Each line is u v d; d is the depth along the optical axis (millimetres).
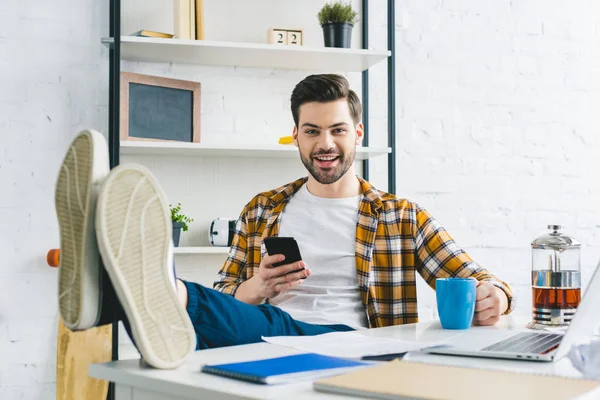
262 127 2779
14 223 2557
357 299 1867
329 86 1938
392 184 2623
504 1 2990
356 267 1877
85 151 930
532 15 3014
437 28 2926
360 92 2867
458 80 2939
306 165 1973
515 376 841
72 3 2615
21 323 2545
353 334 1262
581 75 3053
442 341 1132
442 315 1389
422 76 2908
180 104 2557
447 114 2928
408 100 2896
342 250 1900
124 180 916
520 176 2984
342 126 1937
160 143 2406
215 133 2734
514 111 2988
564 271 1379
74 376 2355
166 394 882
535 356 986
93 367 981
